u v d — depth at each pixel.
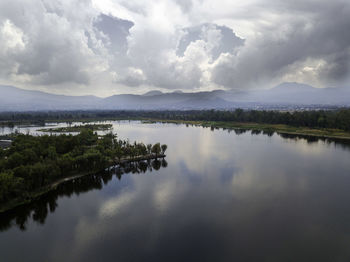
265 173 128.50
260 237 71.25
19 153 117.62
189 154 173.75
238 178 120.75
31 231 74.44
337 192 103.06
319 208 88.75
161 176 124.81
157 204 92.31
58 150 147.00
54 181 111.56
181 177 123.06
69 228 76.06
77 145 156.00
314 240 69.75
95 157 127.88
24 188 92.12
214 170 134.50
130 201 95.00
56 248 66.44
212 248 66.25
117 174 128.75
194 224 78.25
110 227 76.50
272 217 82.44
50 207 89.88
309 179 119.06
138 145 166.38
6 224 78.62
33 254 64.00
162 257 62.69
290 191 104.25
